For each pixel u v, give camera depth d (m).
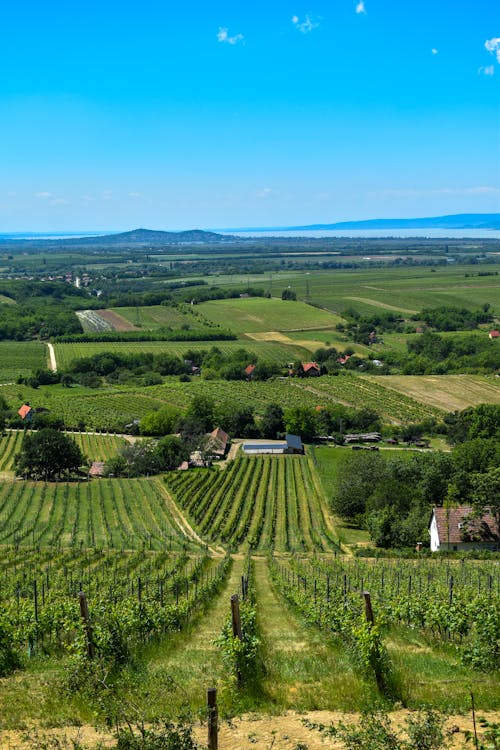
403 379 159.00
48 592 40.12
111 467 100.25
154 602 30.80
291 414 124.75
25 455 95.06
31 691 19.30
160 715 16.55
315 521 77.06
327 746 15.05
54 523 74.25
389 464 81.38
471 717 16.66
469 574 46.41
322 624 28.41
